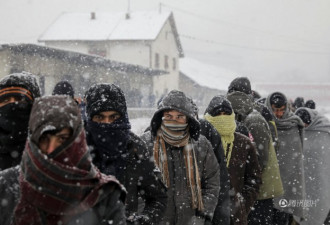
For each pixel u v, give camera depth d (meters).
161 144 3.21
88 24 44.28
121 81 33.25
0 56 22.58
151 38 41.16
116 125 2.42
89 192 1.72
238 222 3.81
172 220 3.14
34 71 24.12
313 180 5.72
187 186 3.18
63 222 1.67
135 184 2.55
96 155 2.46
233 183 3.82
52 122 1.63
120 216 1.83
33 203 1.64
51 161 1.61
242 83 4.80
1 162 2.24
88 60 27.36
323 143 5.72
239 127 4.23
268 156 4.41
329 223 5.74
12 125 2.21
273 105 5.24
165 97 3.21
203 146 3.32
